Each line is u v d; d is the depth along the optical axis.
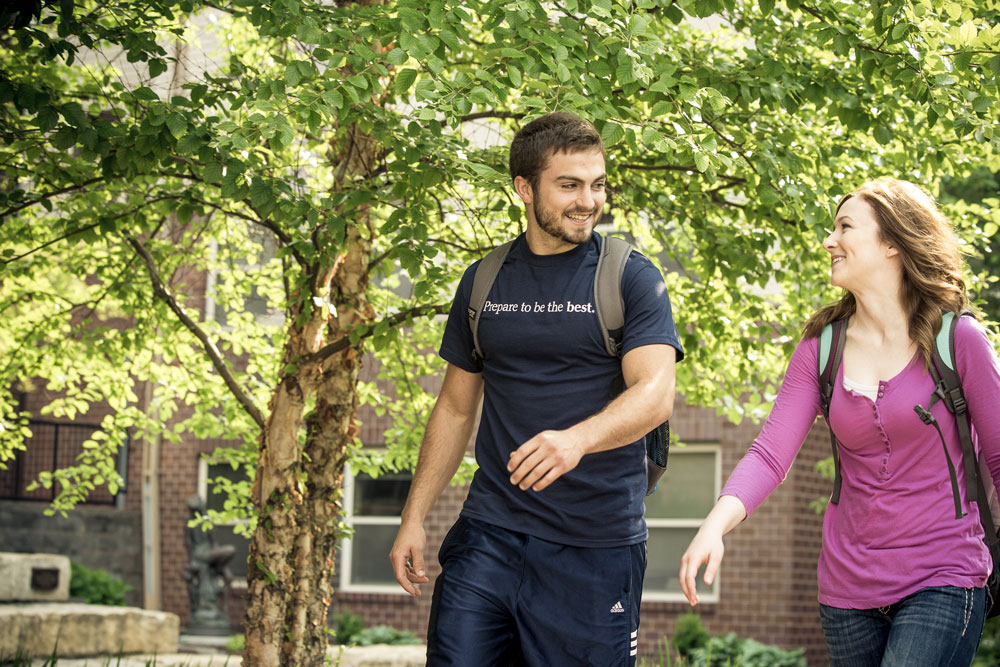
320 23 4.39
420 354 8.31
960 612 2.72
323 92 4.14
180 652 12.50
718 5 4.55
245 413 7.80
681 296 7.06
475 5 4.15
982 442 2.81
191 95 4.79
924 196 3.00
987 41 4.21
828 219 4.89
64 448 15.85
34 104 4.29
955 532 2.78
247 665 5.49
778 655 11.84
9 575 11.53
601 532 2.97
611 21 4.35
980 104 4.52
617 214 7.57
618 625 2.96
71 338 7.47
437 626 2.98
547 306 3.01
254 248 8.09
